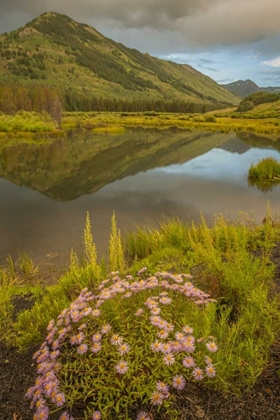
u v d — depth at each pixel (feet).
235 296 15.06
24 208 46.06
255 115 446.19
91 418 9.32
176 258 24.03
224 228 26.48
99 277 18.51
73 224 38.22
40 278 23.86
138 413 9.36
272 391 9.97
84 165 87.56
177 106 606.55
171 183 65.00
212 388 10.08
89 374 10.43
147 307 11.33
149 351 9.98
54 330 10.88
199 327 10.94
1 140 157.48
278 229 28.45
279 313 12.48
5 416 10.10
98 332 9.88
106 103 550.77
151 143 149.28
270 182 65.72
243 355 10.57
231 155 111.65
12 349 13.57
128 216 41.91
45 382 9.04
